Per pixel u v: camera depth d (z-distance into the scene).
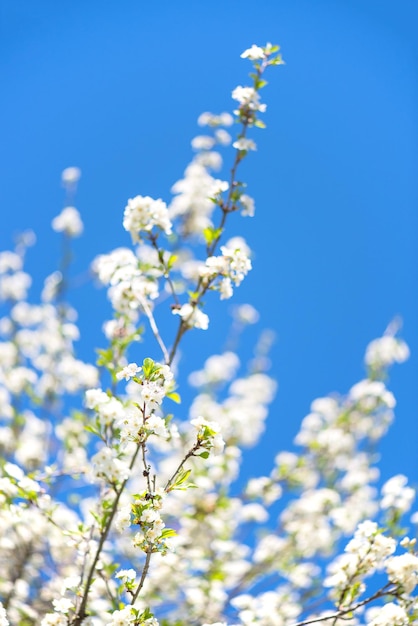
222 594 1.93
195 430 1.52
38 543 1.93
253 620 1.81
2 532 1.89
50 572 1.88
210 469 2.14
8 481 1.67
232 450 2.14
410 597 1.57
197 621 1.91
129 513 1.53
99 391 1.60
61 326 2.24
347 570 1.61
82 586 1.60
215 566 2.05
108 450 1.54
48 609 1.84
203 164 2.12
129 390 1.75
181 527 2.10
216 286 1.66
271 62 1.75
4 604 1.84
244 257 1.66
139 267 1.72
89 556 1.67
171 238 1.69
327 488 2.17
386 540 1.61
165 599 1.98
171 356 1.65
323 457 2.21
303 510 2.15
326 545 2.08
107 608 1.75
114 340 1.76
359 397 2.25
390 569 1.57
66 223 2.29
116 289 1.72
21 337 2.28
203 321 1.66
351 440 2.22
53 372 2.19
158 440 1.57
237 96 1.74
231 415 2.29
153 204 1.68
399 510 1.74
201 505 2.11
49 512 1.67
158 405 1.51
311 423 2.33
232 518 2.19
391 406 2.23
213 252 1.68
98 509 1.66
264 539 2.10
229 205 1.70
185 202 2.07
